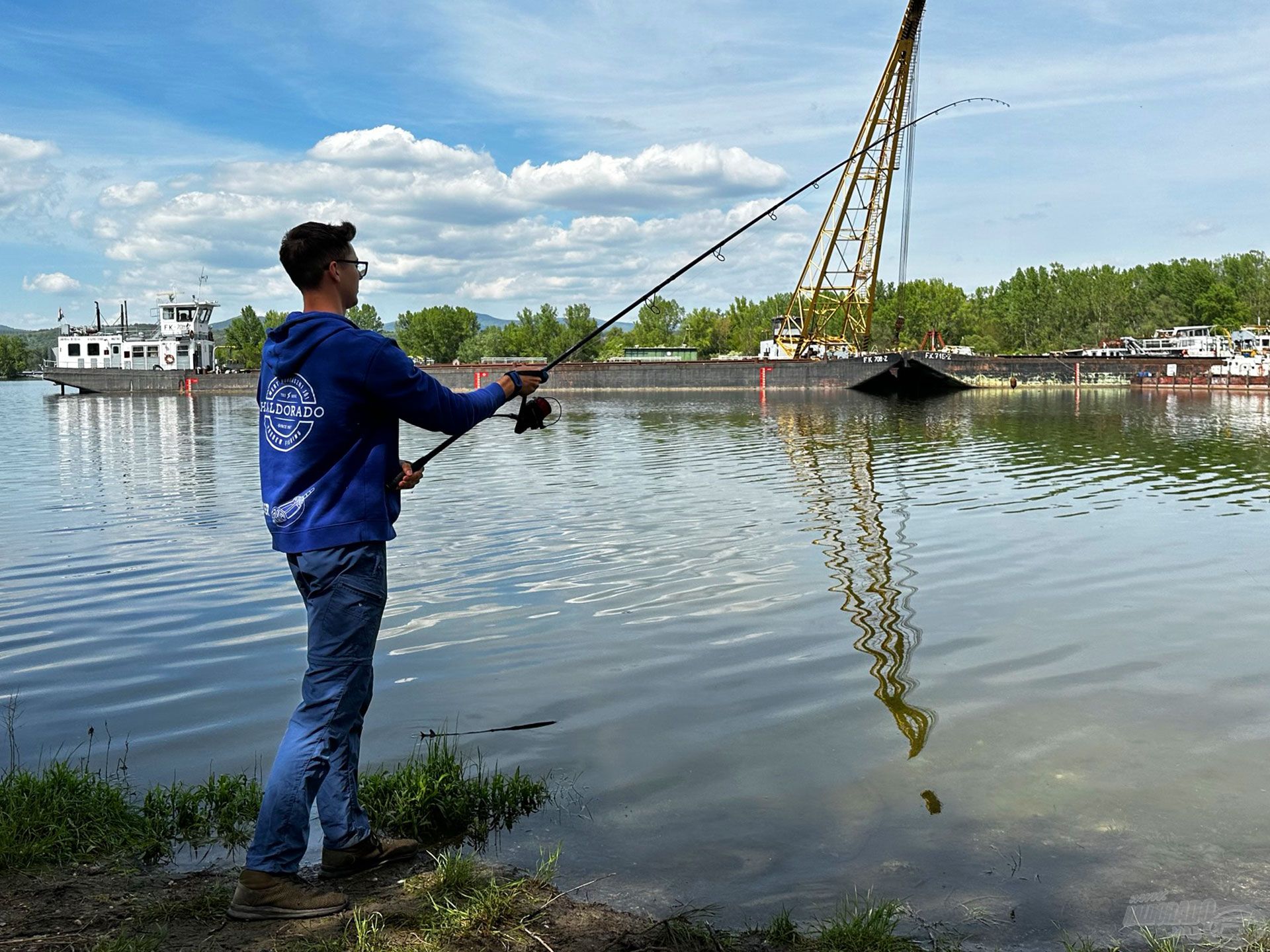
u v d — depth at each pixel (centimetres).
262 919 330
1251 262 14038
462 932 318
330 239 363
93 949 301
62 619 814
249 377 7444
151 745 529
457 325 15362
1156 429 2903
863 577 926
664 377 7131
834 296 6850
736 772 477
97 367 7831
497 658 680
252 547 1133
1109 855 388
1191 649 680
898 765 483
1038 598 836
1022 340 13838
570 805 440
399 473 364
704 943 317
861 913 342
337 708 355
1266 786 454
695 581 917
